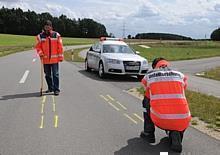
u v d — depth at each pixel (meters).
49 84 8.14
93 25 112.56
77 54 28.27
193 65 20.97
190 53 40.62
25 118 5.64
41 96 7.69
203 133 5.06
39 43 7.86
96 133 4.86
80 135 4.74
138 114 6.17
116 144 4.39
